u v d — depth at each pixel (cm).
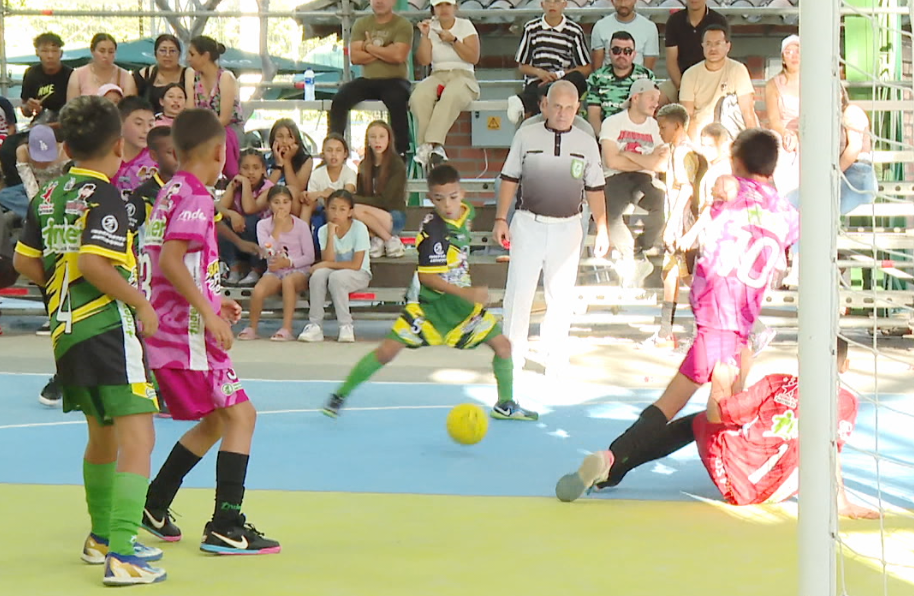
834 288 1034
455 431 1864
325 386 2477
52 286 1216
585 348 3045
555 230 2516
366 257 3183
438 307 2053
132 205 1474
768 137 1562
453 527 1430
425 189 3453
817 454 1034
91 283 1176
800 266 1046
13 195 3284
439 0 3328
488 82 3741
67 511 1509
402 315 2059
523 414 2123
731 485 1523
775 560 1291
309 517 1479
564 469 1752
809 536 1038
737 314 1529
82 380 1190
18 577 1223
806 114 1040
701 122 3222
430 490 1622
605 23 3434
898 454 1834
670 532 1408
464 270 2055
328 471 1734
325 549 1333
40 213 1221
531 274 2531
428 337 2055
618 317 3238
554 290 2545
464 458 1823
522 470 1744
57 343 1203
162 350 1302
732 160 1577
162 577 1208
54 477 1694
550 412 2208
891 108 3284
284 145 3306
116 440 1269
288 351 2967
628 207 3183
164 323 1307
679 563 1278
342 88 3406
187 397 1308
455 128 4141
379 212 3266
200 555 1308
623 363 2800
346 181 3322
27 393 2395
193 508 1521
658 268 3247
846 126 2770
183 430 2030
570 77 3284
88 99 1208
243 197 3262
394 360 2831
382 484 1656
